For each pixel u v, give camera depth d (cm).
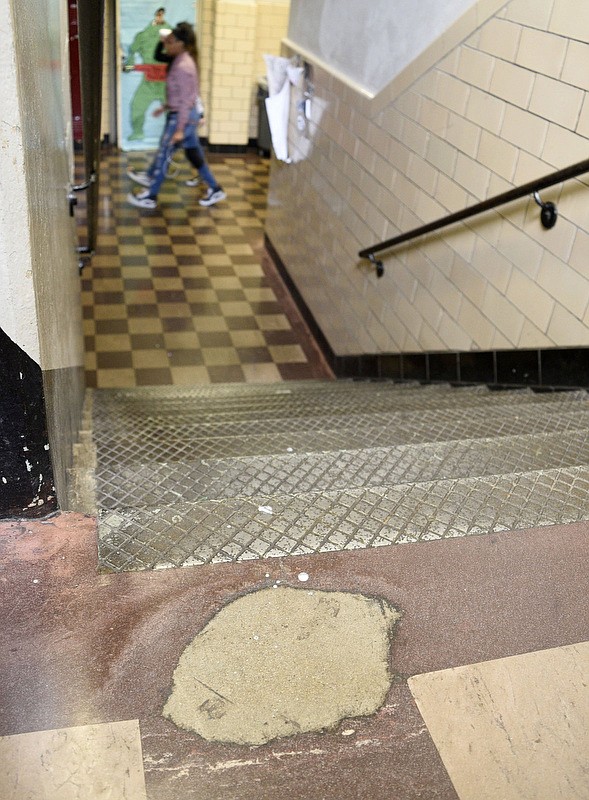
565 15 276
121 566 161
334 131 508
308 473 208
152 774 124
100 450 248
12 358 146
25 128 133
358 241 484
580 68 272
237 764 126
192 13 851
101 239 693
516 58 306
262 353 557
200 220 762
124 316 575
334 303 537
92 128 357
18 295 140
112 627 148
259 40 904
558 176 273
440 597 162
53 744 127
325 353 559
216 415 324
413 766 129
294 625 152
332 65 507
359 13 457
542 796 126
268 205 695
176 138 729
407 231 412
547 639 155
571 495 196
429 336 407
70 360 277
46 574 158
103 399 388
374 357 474
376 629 153
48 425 162
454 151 359
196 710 134
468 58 339
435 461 219
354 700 139
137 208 768
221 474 204
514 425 267
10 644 143
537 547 178
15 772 122
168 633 148
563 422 269
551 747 134
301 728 133
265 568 165
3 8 114
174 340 554
